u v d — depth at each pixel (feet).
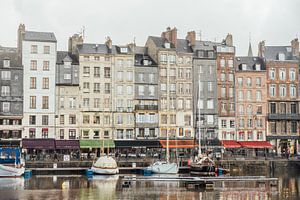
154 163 250.37
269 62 333.42
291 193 182.50
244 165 281.13
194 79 322.75
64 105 300.20
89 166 263.08
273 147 328.90
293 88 335.67
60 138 298.15
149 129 311.88
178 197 170.91
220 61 327.47
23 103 293.23
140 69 314.35
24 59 295.89
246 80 329.93
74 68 303.68
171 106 317.01
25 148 284.41
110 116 306.96
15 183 206.49
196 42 337.11
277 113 331.57
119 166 269.23
